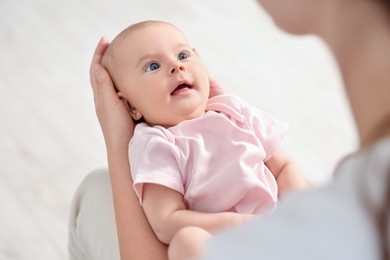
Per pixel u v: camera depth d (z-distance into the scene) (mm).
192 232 875
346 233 489
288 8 601
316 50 2197
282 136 1145
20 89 2039
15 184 1732
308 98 2008
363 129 525
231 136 1092
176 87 1123
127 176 1041
